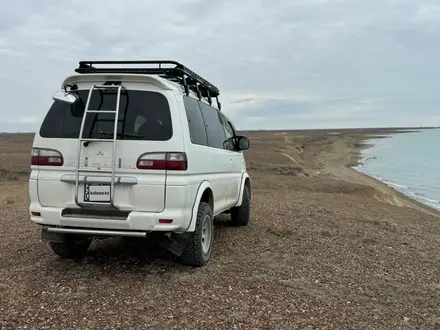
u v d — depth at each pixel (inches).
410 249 285.9
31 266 218.2
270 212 401.1
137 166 191.9
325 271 224.8
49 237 209.0
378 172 1320.1
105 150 193.9
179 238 208.1
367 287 204.4
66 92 199.3
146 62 217.0
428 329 162.4
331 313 171.9
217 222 341.7
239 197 305.9
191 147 204.1
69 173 197.3
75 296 179.3
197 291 188.2
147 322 157.8
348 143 3284.9
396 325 164.4
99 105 201.0
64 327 152.3
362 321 166.2
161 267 218.7
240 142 308.0
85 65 223.6
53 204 199.0
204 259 221.8
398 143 3405.5
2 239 277.4
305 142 3058.6
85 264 222.2
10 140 2741.1
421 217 512.4
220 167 255.6
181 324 157.2
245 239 286.4
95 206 193.5
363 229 345.1
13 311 164.1
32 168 202.8
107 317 161.0
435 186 994.7
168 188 190.5
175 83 218.2
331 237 305.9
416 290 203.5
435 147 2795.3
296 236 301.0
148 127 195.8
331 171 1235.9
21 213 389.1
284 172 987.3
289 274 216.1
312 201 526.6
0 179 768.3
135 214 189.8
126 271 212.2
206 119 245.9
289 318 165.3
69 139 198.5
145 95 200.1
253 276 209.6
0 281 195.6
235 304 176.1
